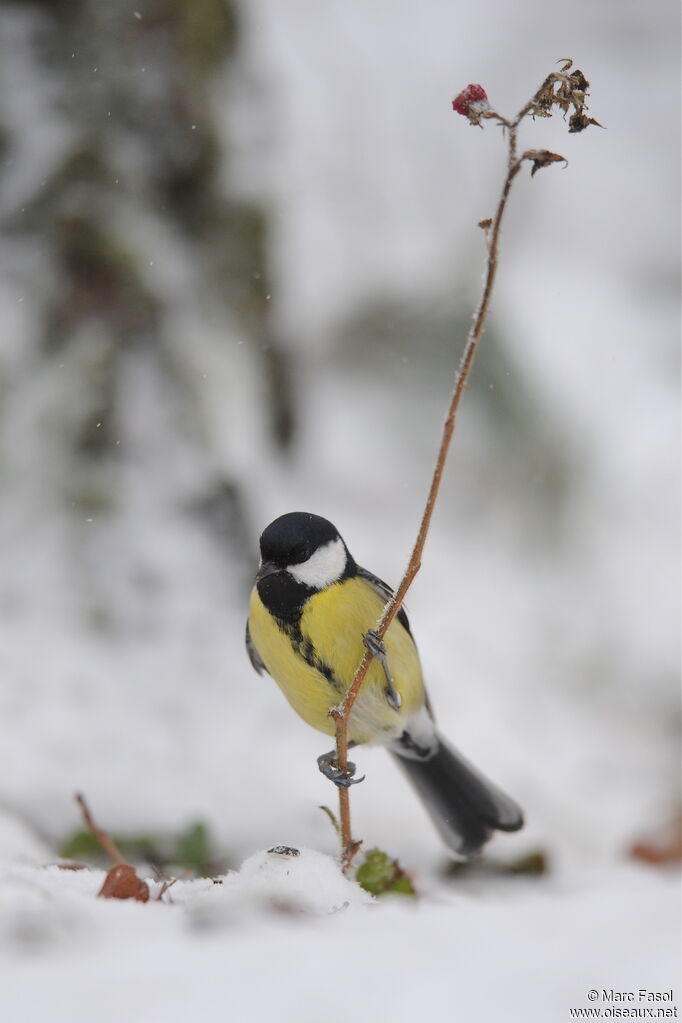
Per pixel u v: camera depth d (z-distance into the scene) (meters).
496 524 13.73
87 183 11.20
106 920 3.89
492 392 14.35
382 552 12.39
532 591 13.20
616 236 17.98
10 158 11.21
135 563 10.81
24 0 11.26
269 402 12.46
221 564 11.07
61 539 10.78
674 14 20.25
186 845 8.00
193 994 2.91
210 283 11.70
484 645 12.09
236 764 9.39
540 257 17.20
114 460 11.15
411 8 18.50
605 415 14.84
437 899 5.98
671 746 12.47
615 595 13.54
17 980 3.12
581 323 15.92
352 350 14.61
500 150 17.45
